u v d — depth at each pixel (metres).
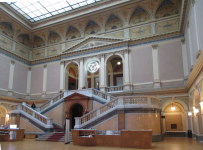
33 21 24.89
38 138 14.54
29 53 26.77
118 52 21.38
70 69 28.48
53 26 24.73
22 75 24.94
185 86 17.59
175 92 18.52
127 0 20.58
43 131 15.61
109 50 21.77
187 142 12.88
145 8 21.28
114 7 21.45
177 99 18.31
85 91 17.98
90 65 22.73
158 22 20.95
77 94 17.67
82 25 24.06
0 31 22.58
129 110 12.98
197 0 11.56
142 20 21.89
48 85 24.39
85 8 22.41
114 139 10.55
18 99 23.58
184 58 18.88
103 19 23.05
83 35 24.31
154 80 19.44
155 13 21.27
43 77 24.98
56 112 18.31
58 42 25.53
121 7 21.53
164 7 21.14
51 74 24.59
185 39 18.72
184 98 18.14
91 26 24.30
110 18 23.12
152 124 12.92
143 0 20.38
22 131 14.37
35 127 16.03
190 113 17.23
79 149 9.70
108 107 13.95
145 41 20.75
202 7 10.56
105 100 16.81
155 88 19.16
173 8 20.78
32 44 27.09
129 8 21.59
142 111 12.88
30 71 26.11
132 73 20.48
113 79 26.92
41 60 25.69
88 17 23.12
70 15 23.30
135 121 12.73
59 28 25.00
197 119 14.48
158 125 13.41
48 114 18.58
